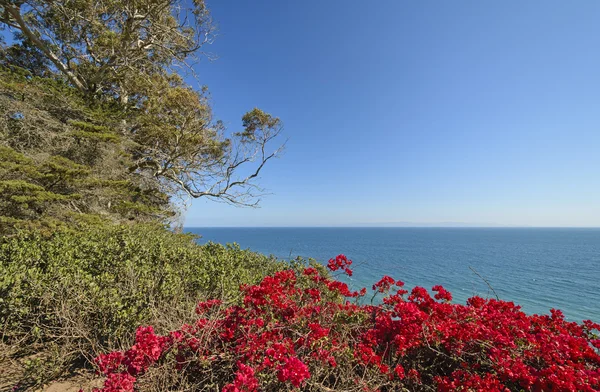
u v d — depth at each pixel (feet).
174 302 12.01
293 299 10.77
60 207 24.80
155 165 41.86
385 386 7.97
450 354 8.43
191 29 41.22
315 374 7.39
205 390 7.89
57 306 10.80
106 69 37.22
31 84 27.91
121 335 10.30
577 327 9.82
